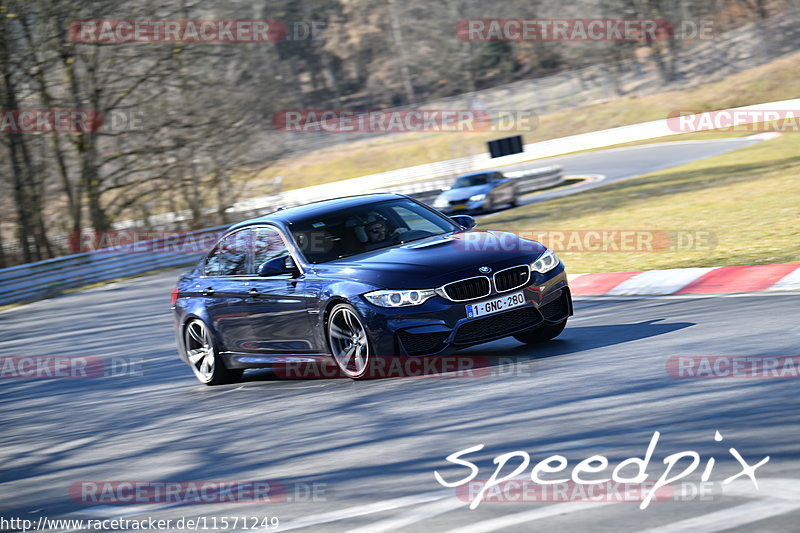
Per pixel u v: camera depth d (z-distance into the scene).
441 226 29.02
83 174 106.94
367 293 25.30
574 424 18.02
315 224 28.70
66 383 36.66
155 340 45.56
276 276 28.27
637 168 120.19
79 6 101.31
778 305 28.81
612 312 33.44
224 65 111.62
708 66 198.62
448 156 185.62
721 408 17.53
